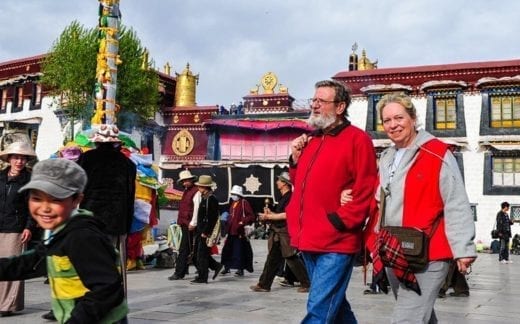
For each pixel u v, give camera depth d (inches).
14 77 1501.0
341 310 167.8
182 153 1359.5
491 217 1053.8
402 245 144.5
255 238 1248.8
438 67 1123.9
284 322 251.1
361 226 160.9
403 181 151.2
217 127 1337.4
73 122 1230.3
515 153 1050.1
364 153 161.3
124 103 1176.2
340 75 1189.7
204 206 402.9
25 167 265.3
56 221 97.0
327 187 161.3
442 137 1103.6
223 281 424.5
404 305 146.1
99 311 90.3
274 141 1296.8
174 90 1453.0
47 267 97.7
